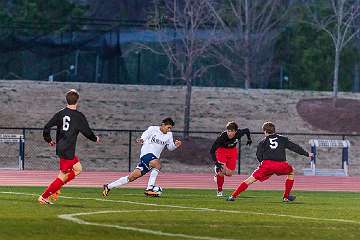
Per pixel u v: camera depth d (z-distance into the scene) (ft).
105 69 413.39
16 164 289.12
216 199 153.28
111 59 410.11
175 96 375.86
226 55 429.79
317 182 232.12
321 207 141.08
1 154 295.48
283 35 465.88
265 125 149.38
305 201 154.92
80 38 425.69
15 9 483.10
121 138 323.78
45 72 463.83
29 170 261.03
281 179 237.04
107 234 97.50
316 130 353.31
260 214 124.47
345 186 219.82
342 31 448.24
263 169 148.97
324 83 463.42
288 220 117.39
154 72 470.39
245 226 108.78
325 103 374.43
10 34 423.23
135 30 458.09
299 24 464.24
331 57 459.32
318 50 458.09
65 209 123.54
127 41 458.09
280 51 466.70
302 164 310.65
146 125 348.18
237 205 139.74
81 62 442.09
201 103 369.91
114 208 127.75
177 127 350.02
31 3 470.80
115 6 508.53
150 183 156.25
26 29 440.04
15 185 188.75
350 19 382.63
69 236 95.25
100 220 110.42
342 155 295.48
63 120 128.16
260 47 426.92
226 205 139.03
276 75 469.16
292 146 149.18
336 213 130.11
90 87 377.91
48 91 368.89
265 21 424.46
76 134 128.88
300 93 385.09
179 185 208.03
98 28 479.41
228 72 473.26
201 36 404.98
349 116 361.71
